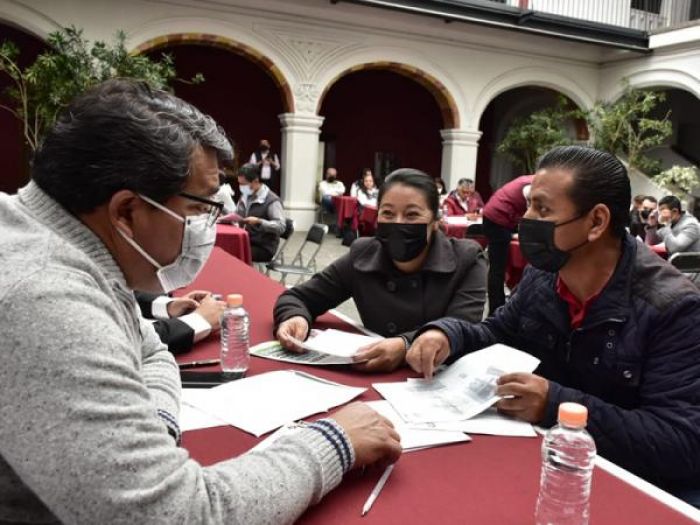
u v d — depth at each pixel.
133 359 0.83
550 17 12.17
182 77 13.52
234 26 10.78
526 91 16.39
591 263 1.48
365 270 2.12
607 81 13.92
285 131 11.80
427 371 1.60
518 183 4.58
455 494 1.05
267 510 0.86
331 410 1.40
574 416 1.01
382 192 2.05
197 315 1.97
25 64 12.05
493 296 4.94
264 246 6.30
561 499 1.00
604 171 1.43
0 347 0.72
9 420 0.72
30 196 0.90
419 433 1.29
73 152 0.86
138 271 0.99
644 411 1.34
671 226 6.32
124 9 9.97
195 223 0.97
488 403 1.40
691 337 1.37
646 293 1.45
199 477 0.83
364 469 1.12
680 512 1.02
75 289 0.78
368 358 1.68
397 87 15.97
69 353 0.73
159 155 0.88
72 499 0.71
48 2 9.48
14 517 0.80
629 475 1.14
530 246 1.50
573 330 1.57
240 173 6.45
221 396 1.44
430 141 16.56
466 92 12.91
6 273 0.77
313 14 11.30
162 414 1.14
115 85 0.92
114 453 0.73
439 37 12.45
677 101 15.38
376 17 11.78
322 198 11.94
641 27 13.97
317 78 11.62
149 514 0.74
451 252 2.12
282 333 1.88
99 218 0.91
